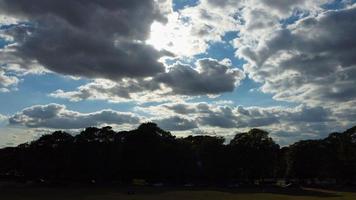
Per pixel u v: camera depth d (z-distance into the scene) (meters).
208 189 179.00
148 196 135.12
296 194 159.62
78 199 122.81
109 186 188.12
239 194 153.12
